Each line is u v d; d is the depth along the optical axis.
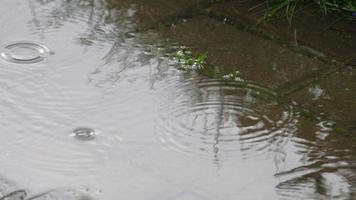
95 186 4.05
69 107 4.75
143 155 4.32
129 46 5.50
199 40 5.60
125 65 5.25
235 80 5.11
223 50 5.47
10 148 4.36
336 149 4.42
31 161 4.25
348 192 4.05
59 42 5.52
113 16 5.91
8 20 5.83
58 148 4.36
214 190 4.05
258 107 4.81
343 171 4.23
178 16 5.93
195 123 4.62
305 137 4.53
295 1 6.05
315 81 5.12
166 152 4.35
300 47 5.54
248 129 4.58
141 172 4.17
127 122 4.62
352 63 5.35
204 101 4.86
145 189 4.04
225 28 5.77
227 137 4.50
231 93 4.96
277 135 4.54
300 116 4.73
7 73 5.10
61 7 6.06
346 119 4.72
